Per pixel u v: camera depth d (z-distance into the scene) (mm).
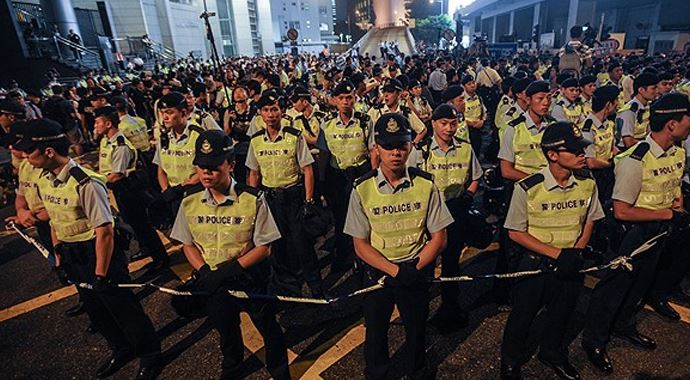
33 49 20547
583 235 2508
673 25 28672
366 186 2350
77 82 17234
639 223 2705
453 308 3371
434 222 2404
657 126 2494
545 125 3787
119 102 5258
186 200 2469
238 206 2438
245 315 3785
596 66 10180
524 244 2512
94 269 2746
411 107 6062
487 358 3053
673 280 3275
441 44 51875
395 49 28844
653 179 2559
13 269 4871
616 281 2754
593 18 31953
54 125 2504
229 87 10211
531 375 2857
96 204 2549
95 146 10320
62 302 4145
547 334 2754
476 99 7117
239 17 53562
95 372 3168
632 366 2889
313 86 12812
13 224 3301
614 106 4059
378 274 2414
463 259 4500
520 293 2580
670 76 4559
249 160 3949
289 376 2855
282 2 79875
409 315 2439
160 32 38438
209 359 3227
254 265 2504
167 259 4660
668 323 3277
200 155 2264
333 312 3697
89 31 29609
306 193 3764
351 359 3135
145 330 2953
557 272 2375
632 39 32625
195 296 2568
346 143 4473
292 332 3461
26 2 23547
